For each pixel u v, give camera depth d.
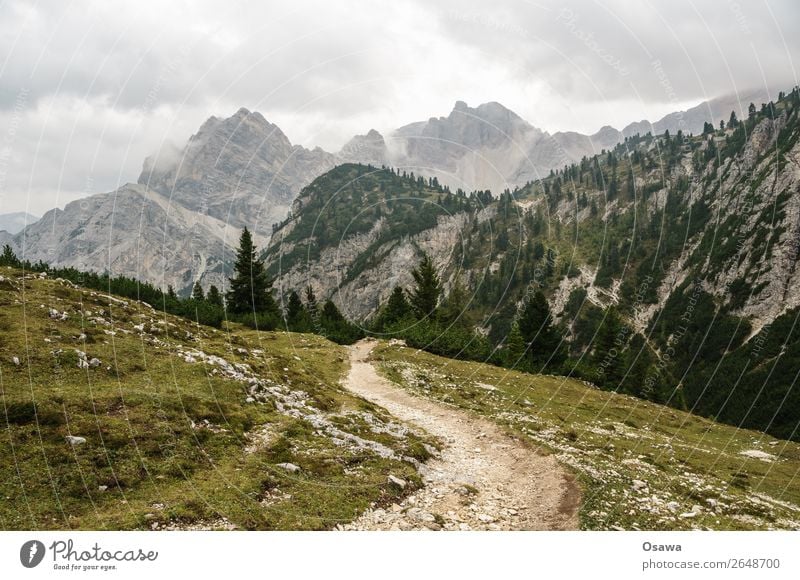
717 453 34.91
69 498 15.09
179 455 18.44
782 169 191.25
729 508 20.06
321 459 20.81
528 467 24.44
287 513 16.11
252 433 22.25
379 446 23.81
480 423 33.62
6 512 14.02
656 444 34.25
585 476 22.02
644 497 20.28
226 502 15.99
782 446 40.41
